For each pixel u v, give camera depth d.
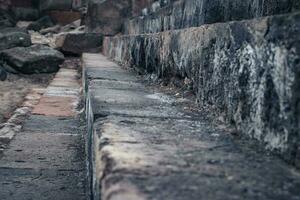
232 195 1.34
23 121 5.54
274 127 1.80
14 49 10.49
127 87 4.11
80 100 6.79
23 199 2.97
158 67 4.53
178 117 2.62
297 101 1.62
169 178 1.47
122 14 12.95
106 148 1.84
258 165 1.65
